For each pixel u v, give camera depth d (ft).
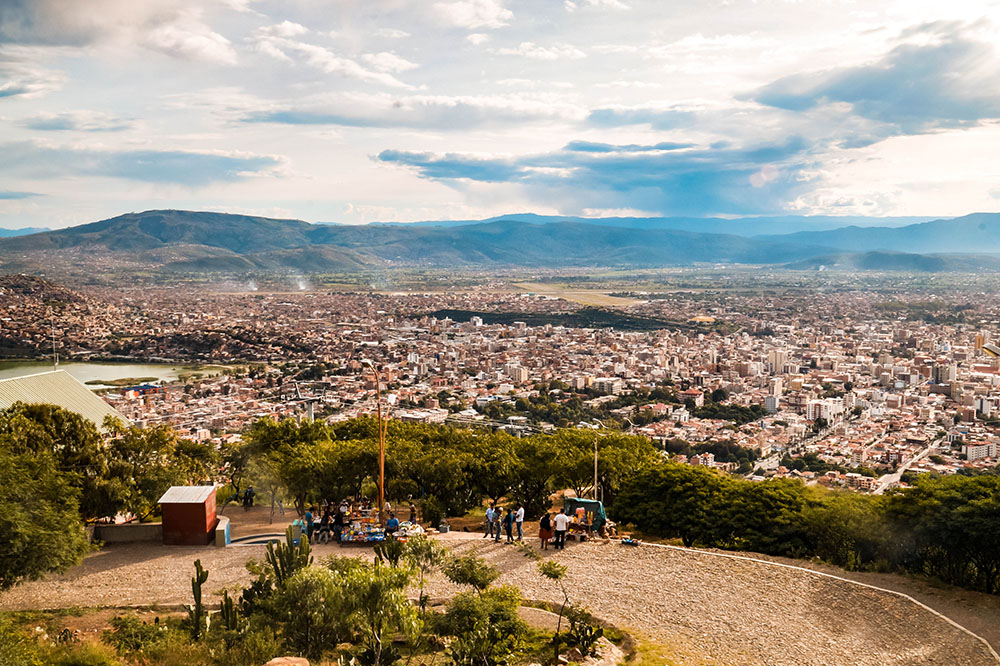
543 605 112.06
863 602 111.75
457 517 183.73
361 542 140.77
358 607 91.04
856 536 132.77
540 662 93.15
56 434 172.55
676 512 161.38
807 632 103.65
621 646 99.55
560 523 137.59
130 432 185.37
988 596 114.83
